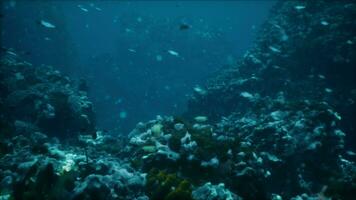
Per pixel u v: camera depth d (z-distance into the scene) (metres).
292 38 17.64
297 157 9.48
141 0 88.44
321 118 10.16
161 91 35.97
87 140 11.20
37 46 33.62
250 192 6.94
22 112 12.03
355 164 11.24
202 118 9.85
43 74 15.17
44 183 5.91
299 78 16.42
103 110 32.34
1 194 5.98
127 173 6.88
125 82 36.38
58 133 12.33
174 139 7.88
